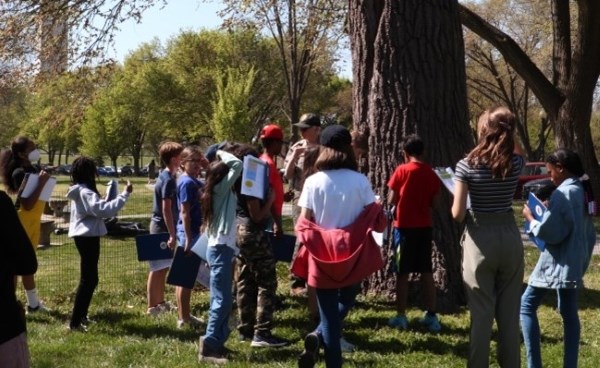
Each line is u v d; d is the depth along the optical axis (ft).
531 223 16.05
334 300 15.48
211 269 18.34
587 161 65.10
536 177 86.69
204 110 170.30
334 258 15.07
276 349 19.20
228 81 146.51
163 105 171.22
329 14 60.29
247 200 18.85
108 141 212.02
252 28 65.16
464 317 23.04
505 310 15.11
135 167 222.69
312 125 23.41
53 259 39.37
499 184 14.73
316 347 15.49
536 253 39.73
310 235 15.35
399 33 24.50
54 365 17.90
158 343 19.92
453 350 19.31
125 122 197.57
